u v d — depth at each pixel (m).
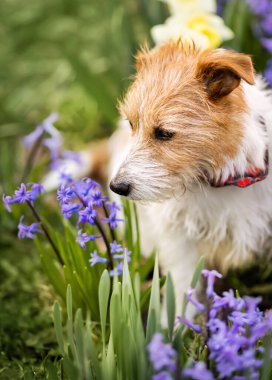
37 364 3.21
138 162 2.91
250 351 2.22
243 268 3.67
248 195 3.09
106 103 5.07
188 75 2.89
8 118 5.71
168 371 2.25
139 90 2.96
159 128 2.88
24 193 3.12
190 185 3.01
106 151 4.91
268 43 4.59
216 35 4.33
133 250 3.33
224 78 2.81
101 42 6.06
